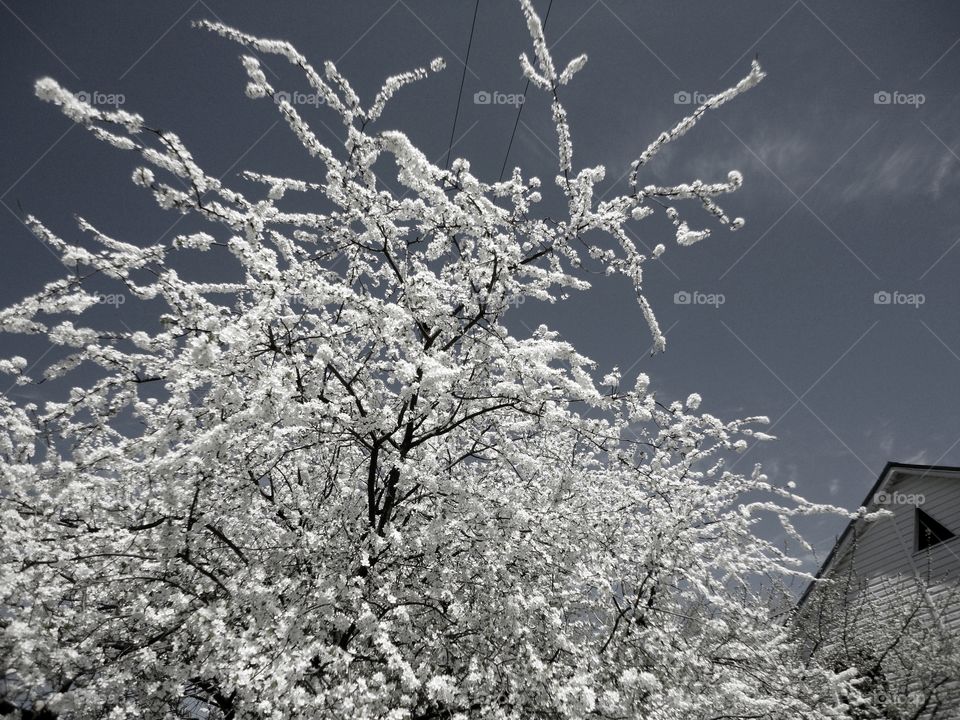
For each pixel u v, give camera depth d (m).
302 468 5.42
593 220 4.80
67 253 3.60
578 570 4.91
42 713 3.68
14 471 3.84
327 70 3.92
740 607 6.78
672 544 6.13
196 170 3.69
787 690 6.50
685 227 4.54
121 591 4.48
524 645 3.98
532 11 3.74
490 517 4.68
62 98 3.11
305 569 4.20
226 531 4.86
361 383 5.24
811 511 6.97
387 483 5.25
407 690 4.04
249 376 4.10
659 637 5.00
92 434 4.46
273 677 3.12
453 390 4.82
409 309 4.58
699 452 6.37
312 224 5.02
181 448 4.23
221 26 3.62
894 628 9.89
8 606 3.79
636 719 4.23
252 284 4.17
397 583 4.82
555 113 4.31
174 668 3.62
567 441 6.41
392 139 3.61
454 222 4.70
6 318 3.44
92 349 4.17
